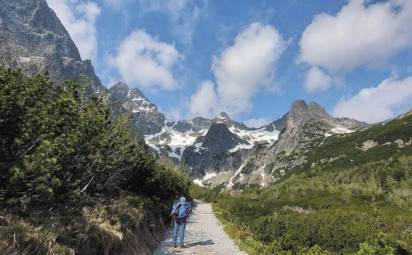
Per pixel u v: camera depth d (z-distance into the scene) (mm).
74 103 12352
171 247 17281
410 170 87062
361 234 20984
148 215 19469
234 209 50156
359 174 99875
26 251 7387
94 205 14023
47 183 9938
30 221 8875
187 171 75375
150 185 27797
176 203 17875
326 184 97438
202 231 25500
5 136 9188
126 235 13039
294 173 193250
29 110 9695
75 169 13625
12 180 8578
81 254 9289
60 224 9383
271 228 23703
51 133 9883
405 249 12555
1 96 9055
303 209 64125
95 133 13859
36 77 12047
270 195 92625
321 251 17156
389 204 63875
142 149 26938
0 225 7824
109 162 16594
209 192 101875
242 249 17844
